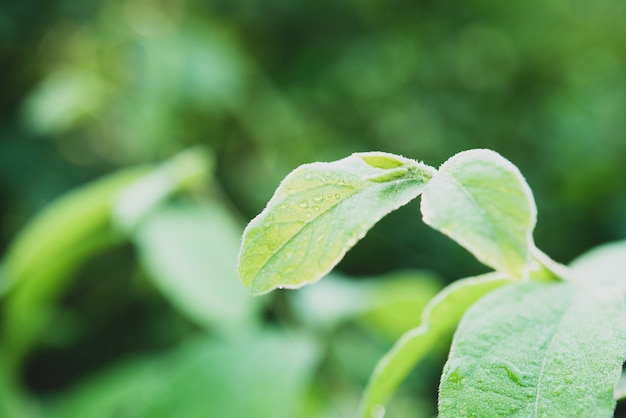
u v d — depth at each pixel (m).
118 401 0.64
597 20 2.20
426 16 2.07
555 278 0.28
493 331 0.27
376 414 0.33
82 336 1.22
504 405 0.25
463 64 2.08
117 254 1.23
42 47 1.33
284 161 1.66
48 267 0.70
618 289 0.27
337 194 0.25
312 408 0.63
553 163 1.89
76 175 1.28
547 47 2.14
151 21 1.40
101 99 1.25
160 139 1.32
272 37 1.74
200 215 0.67
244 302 0.61
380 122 1.89
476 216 0.23
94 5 1.34
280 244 0.25
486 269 1.70
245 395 0.50
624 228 1.79
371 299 0.64
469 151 0.24
